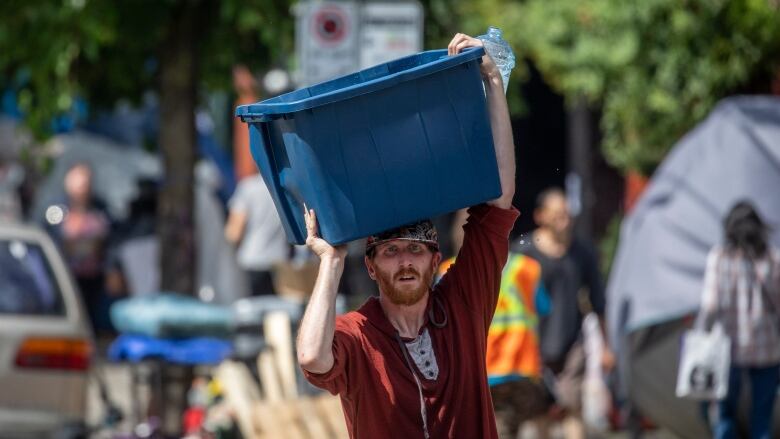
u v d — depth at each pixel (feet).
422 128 40.65
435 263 41.37
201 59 94.22
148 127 146.72
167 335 85.10
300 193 40.83
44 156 99.14
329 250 40.45
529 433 104.42
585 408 108.27
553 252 93.25
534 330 77.10
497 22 114.73
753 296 84.89
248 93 98.78
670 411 92.68
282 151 41.16
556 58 115.55
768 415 85.81
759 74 112.06
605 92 118.73
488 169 41.29
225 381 82.43
